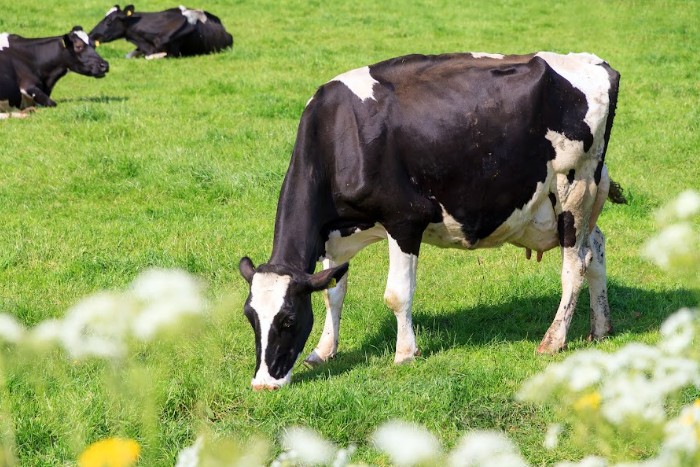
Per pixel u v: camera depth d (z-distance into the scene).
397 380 9.99
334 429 8.74
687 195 5.32
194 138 19.62
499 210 10.79
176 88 24.91
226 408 9.16
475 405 9.18
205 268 13.49
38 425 8.67
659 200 16.62
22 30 32.69
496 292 12.85
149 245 14.41
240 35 33.19
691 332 5.01
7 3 37.06
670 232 5.23
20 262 13.71
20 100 23.61
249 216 15.80
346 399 9.10
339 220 10.66
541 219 11.06
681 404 8.17
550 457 8.16
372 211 10.48
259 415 8.92
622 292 12.84
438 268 13.90
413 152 10.41
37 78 23.80
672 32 31.73
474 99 10.53
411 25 33.84
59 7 37.06
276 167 17.66
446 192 10.59
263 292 9.37
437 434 8.62
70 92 25.47
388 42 31.27
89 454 4.01
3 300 12.09
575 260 10.99
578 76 10.78
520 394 5.33
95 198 16.55
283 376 9.41
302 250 10.20
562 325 10.88
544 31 32.53
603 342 11.23
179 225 15.27
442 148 10.43
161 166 17.73
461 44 30.67
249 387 9.51
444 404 9.08
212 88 24.50
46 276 13.12
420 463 3.89
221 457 4.22
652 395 4.77
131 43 34.44
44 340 5.30
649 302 12.53
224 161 18.22
